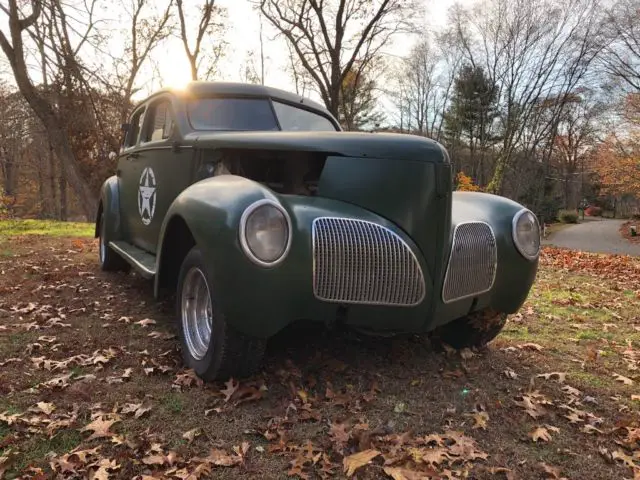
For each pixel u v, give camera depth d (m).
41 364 3.53
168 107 4.66
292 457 2.53
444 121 45.81
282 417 2.86
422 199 3.08
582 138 51.56
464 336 3.99
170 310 4.93
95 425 2.71
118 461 2.44
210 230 2.86
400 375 3.51
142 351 3.83
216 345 3.01
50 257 7.85
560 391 3.46
